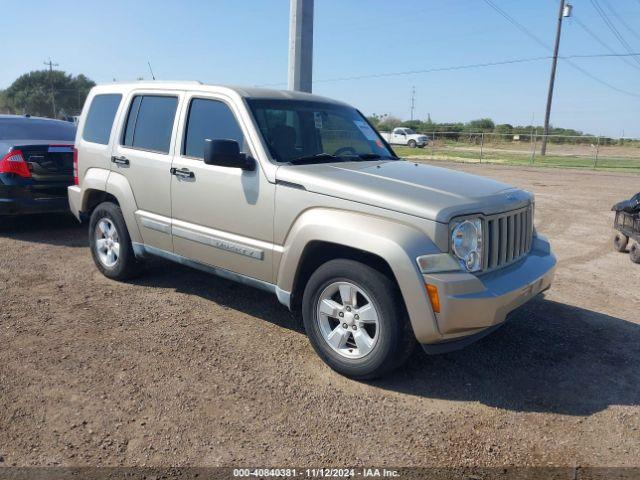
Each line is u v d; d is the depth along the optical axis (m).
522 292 3.96
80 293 5.65
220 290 5.83
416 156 33.66
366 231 3.75
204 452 3.15
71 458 3.06
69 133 9.12
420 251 3.59
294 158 4.57
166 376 3.98
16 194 7.64
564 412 3.68
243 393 3.79
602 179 19.52
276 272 4.39
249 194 4.47
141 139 5.50
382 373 3.90
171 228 5.15
